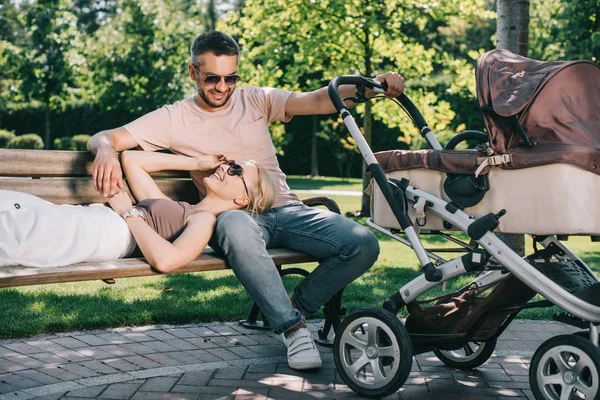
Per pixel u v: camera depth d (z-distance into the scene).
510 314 3.36
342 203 18.50
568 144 2.91
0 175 3.67
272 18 13.55
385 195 3.31
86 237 3.22
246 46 14.38
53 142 36.12
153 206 3.57
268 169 4.04
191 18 29.22
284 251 3.73
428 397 3.27
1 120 36.72
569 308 2.92
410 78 14.11
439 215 3.25
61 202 3.83
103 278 3.07
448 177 3.26
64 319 4.32
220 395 3.17
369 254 3.59
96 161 3.61
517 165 2.97
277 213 3.85
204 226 3.42
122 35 27.38
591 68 3.15
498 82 3.12
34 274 2.87
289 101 4.12
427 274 3.20
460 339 3.29
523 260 3.01
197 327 4.45
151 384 3.30
